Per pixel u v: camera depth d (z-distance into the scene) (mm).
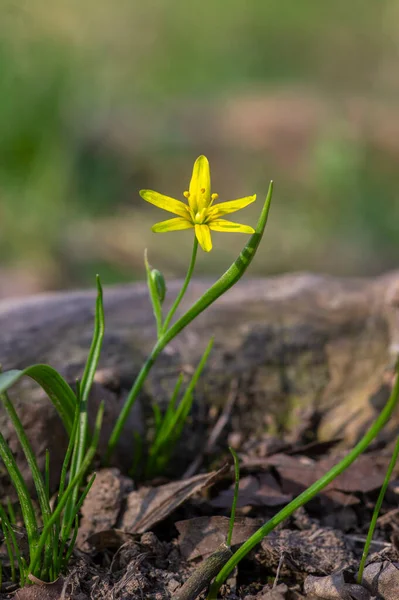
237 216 1097
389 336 476
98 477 421
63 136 998
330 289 503
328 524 421
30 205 938
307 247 976
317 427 461
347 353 475
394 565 389
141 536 404
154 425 453
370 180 1121
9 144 958
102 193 1087
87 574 392
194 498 420
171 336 411
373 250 983
